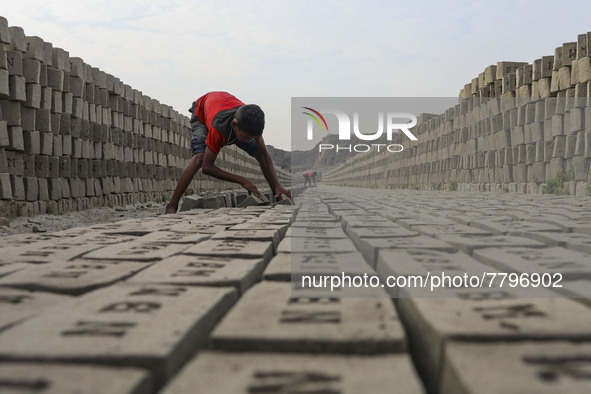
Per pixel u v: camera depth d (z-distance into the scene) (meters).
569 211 4.07
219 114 5.48
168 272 1.73
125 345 0.98
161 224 3.85
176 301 1.32
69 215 7.41
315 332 1.07
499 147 9.70
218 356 1.00
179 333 1.05
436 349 1.03
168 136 12.55
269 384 0.86
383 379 0.87
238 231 2.96
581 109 7.42
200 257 2.05
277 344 1.03
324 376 0.89
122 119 9.74
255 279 1.84
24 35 6.51
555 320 1.10
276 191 6.54
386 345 1.02
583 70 7.33
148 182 11.23
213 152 5.66
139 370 0.89
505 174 9.47
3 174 6.07
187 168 6.03
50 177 7.20
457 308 1.21
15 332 1.07
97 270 1.83
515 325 1.07
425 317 1.13
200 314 1.19
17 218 6.30
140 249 2.38
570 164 7.83
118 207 9.31
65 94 7.52
